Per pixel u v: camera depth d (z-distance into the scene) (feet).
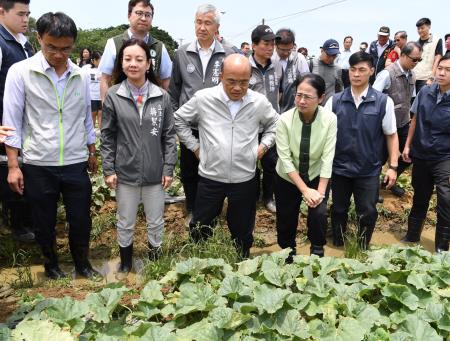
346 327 9.72
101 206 19.60
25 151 13.15
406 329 9.90
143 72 13.41
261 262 12.39
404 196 22.24
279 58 19.38
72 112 13.29
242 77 12.89
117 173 14.12
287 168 14.19
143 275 14.39
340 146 16.17
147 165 13.92
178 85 16.67
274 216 20.03
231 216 14.76
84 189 13.91
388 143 16.34
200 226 14.85
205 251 14.21
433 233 19.80
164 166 14.49
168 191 21.01
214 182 14.20
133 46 13.19
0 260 16.02
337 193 16.92
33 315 10.02
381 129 16.01
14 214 16.40
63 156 13.25
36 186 13.28
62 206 18.26
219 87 13.83
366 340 9.63
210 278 12.08
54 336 9.05
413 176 17.74
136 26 16.03
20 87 12.66
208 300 10.48
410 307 10.46
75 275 15.07
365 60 15.20
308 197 13.79
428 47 27.61
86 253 14.87
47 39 12.13
